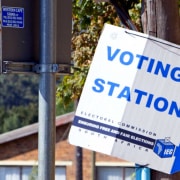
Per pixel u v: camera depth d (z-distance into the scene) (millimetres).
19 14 5988
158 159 5984
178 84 6039
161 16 6754
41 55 5988
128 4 8062
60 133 35125
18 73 5965
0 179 35844
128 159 5922
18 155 35625
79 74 13203
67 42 6094
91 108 5926
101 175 34875
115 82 5961
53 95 5969
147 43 5996
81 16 12289
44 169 5914
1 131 68938
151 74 6000
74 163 34844
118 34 6000
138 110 5949
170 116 6020
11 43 5969
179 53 6039
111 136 5895
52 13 6012
